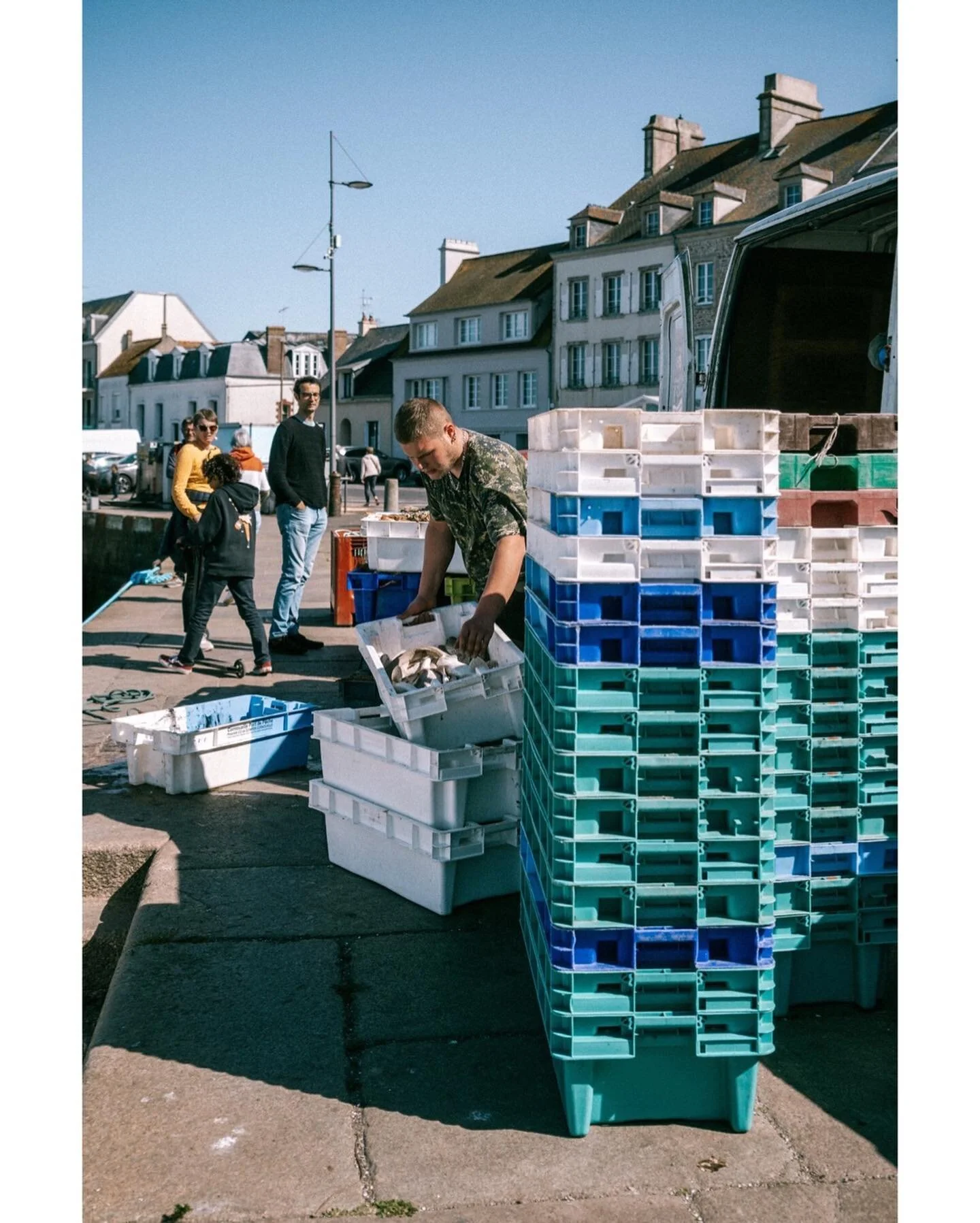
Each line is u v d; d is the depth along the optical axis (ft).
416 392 225.15
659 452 9.75
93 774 19.75
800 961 12.13
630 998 9.73
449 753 13.76
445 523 16.17
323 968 12.82
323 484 30.86
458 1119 10.16
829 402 24.75
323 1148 9.74
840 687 11.52
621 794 9.62
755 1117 10.25
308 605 41.01
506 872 14.82
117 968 12.87
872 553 11.37
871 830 11.64
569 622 9.62
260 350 265.34
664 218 174.91
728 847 9.71
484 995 12.26
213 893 14.79
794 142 170.60
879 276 24.48
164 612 39.40
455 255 230.68
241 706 21.43
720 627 9.66
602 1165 9.55
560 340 193.16
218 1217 8.91
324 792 15.75
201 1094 10.49
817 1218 8.95
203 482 30.09
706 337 169.37
